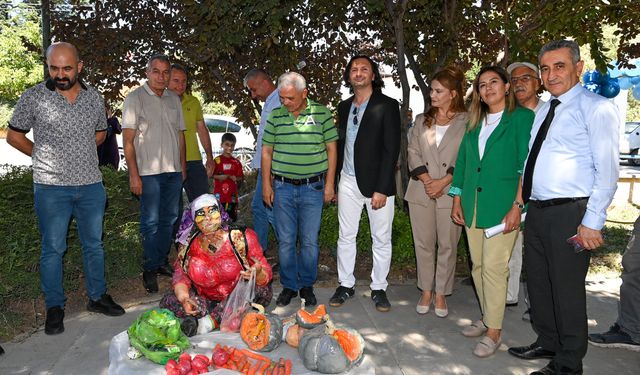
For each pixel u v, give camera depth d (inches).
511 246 148.0
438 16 249.9
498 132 146.0
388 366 142.2
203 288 148.6
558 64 124.9
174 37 265.4
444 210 169.3
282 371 123.3
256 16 206.1
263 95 209.6
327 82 289.7
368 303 188.4
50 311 162.2
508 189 144.6
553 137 127.0
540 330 144.4
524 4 212.7
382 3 217.2
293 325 141.3
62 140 157.5
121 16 257.9
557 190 125.6
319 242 232.5
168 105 199.6
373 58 293.3
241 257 146.2
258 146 208.5
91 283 174.9
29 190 183.5
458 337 160.6
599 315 179.3
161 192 201.9
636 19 252.8
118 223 211.5
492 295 148.1
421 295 194.1
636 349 152.8
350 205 180.4
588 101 122.1
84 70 254.8
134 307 184.5
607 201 118.3
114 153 334.6
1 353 148.2
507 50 232.1
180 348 130.2
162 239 205.3
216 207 142.6
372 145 171.5
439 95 166.4
